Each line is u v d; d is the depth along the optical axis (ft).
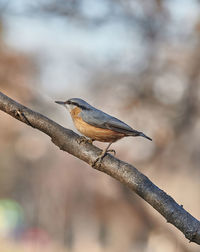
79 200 87.40
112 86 47.16
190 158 48.26
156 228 44.29
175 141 46.24
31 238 144.87
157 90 45.88
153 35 47.75
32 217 168.66
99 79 48.49
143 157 46.26
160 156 46.37
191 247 43.65
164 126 45.19
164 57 47.55
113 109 45.98
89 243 126.82
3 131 56.13
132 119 45.57
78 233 128.88
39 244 142.61
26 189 177.06
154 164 46.88
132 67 48.03
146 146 46.14
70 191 96.22
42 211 142.31
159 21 47.39
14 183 180.86
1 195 188.65
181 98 46.44
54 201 122.52
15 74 47.85
